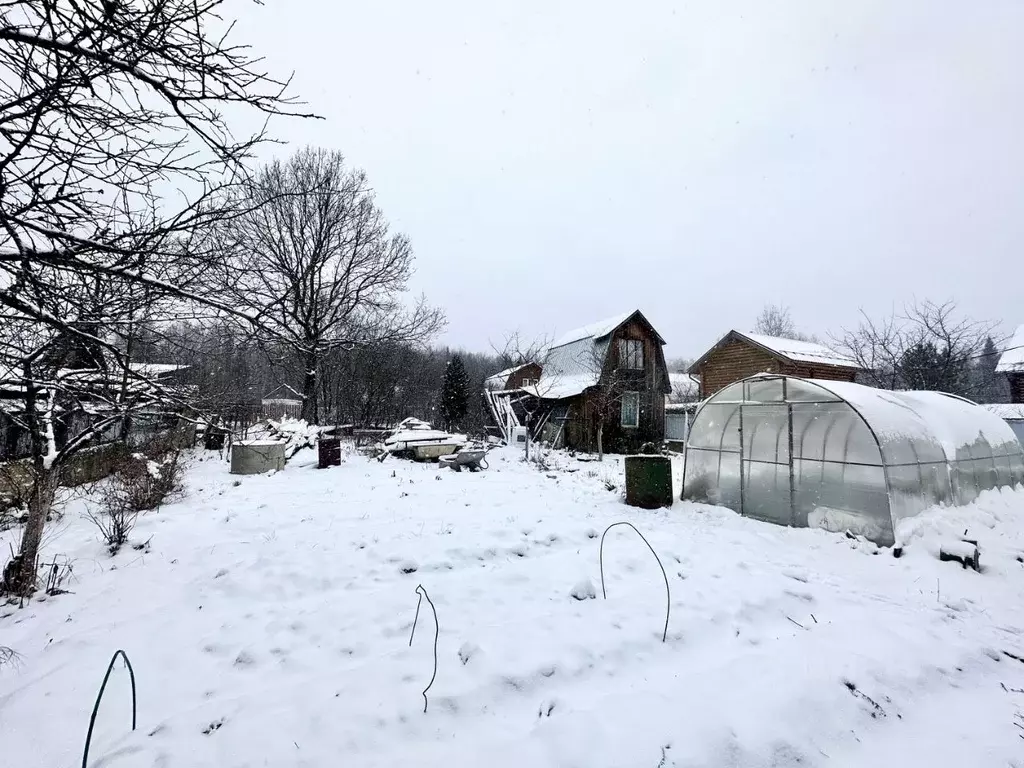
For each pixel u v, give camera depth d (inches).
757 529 308.3
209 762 107.4
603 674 145.2
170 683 140.1
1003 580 228.5
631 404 885.8
